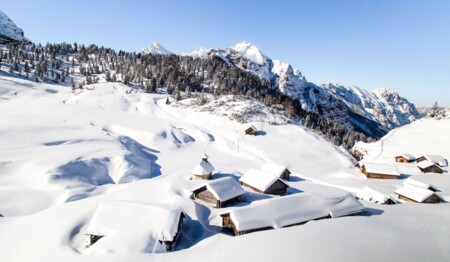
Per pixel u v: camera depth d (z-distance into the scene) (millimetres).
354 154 111688
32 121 73562
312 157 80188
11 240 23641
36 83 138250
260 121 109312
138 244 20656
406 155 73875
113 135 75500
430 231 22281
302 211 26578
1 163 44469
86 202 32062
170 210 24531
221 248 19047
